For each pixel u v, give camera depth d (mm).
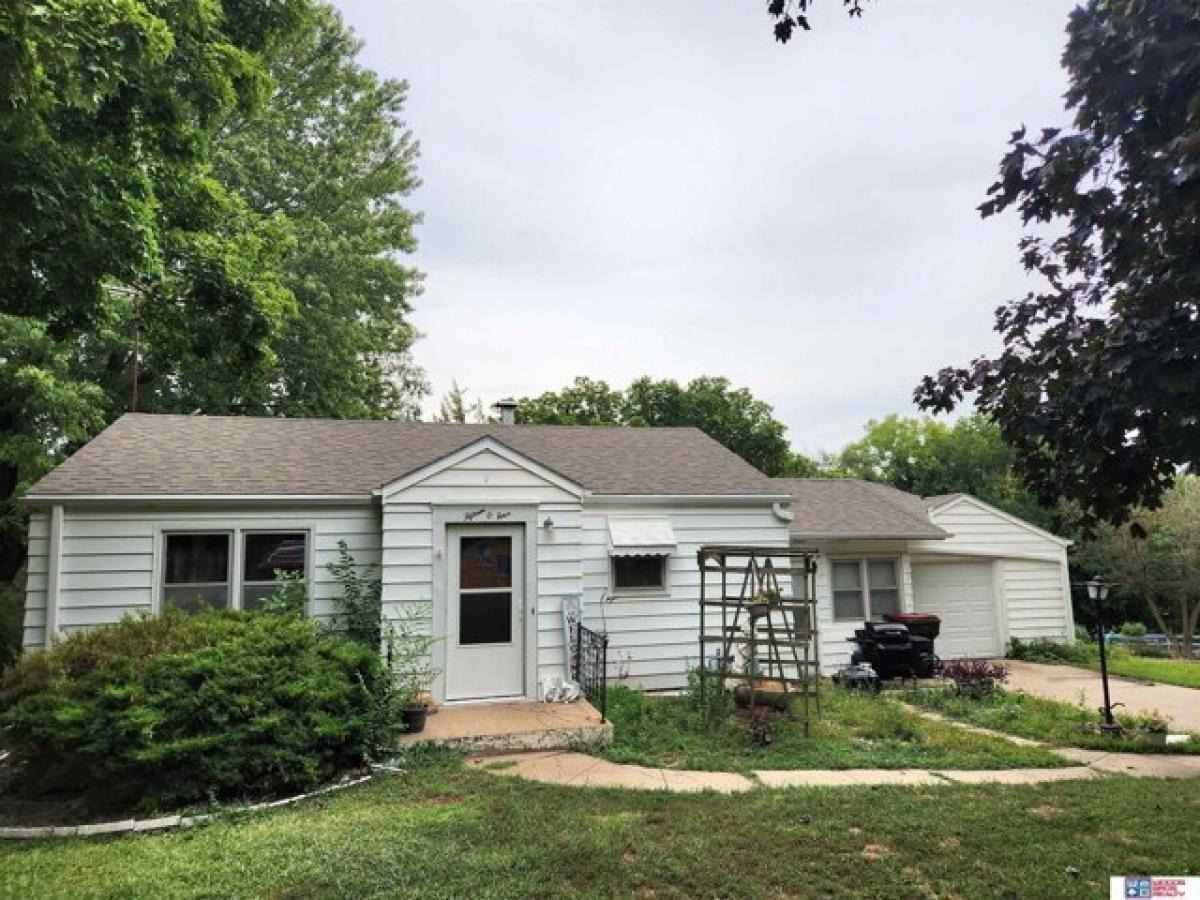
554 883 4188
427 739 7176
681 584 11102
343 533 9648
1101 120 3588
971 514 16188
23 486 13883
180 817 5613
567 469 11469
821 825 5133
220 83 7309
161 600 8969
